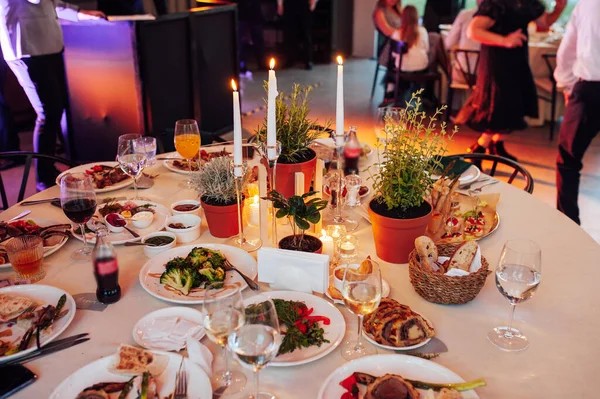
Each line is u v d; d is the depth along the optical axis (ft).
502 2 13.80
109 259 4.74
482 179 7.47
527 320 4.63
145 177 7.68
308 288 4.96
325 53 28.94
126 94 13.70
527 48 14.51
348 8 29.45
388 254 5.43
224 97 17.81
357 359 4.01
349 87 24.25
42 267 5.40
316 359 4.12
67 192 5.46
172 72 14.85
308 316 4.58
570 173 12.39
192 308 4.69
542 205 6.73
